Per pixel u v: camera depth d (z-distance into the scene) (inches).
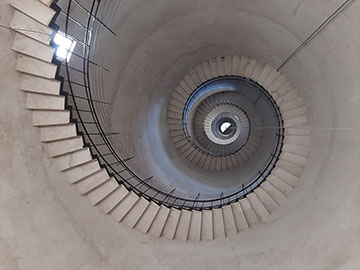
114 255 161.0
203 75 303.6
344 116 151.2
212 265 179.8
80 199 153.3
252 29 222.5
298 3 157.6
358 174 136.3
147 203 179.8
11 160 119.9
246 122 388.8
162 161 281.4
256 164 318.7
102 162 186.9
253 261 177.8
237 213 207.6
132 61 222.5
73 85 166.1
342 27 134.7
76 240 147.6
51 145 136.1
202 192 280.4
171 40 243.0
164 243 183.3
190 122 374.3
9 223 120.5
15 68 113.8
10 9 105.3
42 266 132.2
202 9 214.5
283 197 209.0
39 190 132.5
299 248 165.0
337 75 155.6
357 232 133.6
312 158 196.2
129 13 187.3
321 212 161.5
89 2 154.7
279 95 248.1
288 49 207.5
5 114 115.3
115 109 216.8
